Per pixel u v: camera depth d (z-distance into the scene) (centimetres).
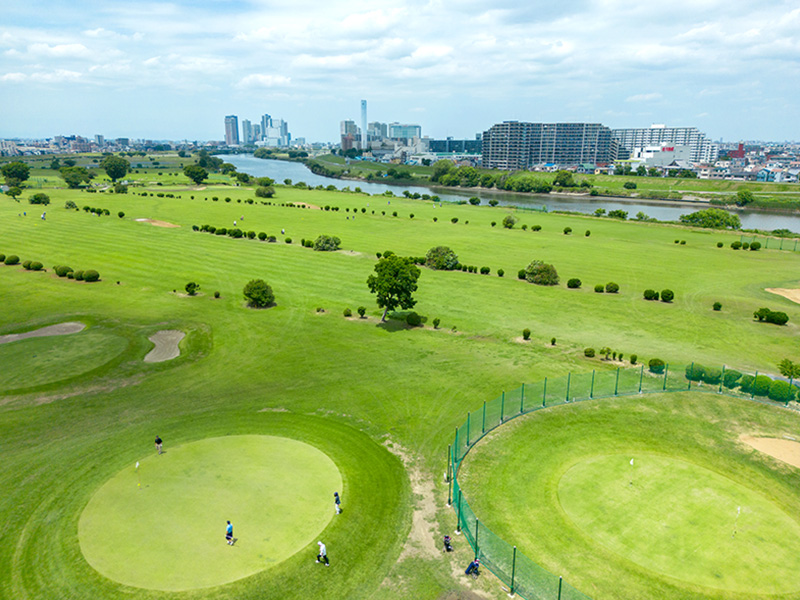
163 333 7181
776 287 9731
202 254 11638
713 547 3375
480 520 3619
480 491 3934
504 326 7575
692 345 6906
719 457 4416
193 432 4691
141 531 3431
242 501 3738
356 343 6869
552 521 3609
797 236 14788
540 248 13050
